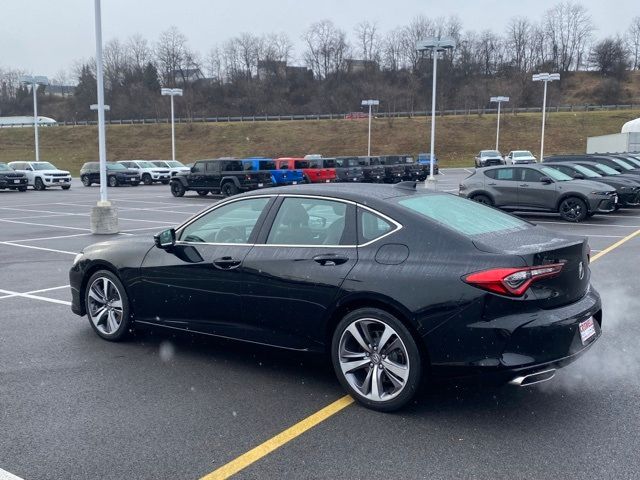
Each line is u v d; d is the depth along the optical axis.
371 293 4.31
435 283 4.12
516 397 4.62
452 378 4.19
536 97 110.88
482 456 3.71
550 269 4.10
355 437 4.00
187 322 5.43
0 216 19.88
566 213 16.36
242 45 125.81
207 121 92.44
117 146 80.06
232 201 5.31
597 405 4.46
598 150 41.75
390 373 4.34
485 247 4.18
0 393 4.79
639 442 3.87
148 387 4.89
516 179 17.05
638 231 14.41
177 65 125.50
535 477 3.47
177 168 43.72
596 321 4.64
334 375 5.13
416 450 3.81
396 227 4.46
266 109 113.12
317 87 121.62
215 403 4.57
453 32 124.75
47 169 36.94
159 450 3.85
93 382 5.01
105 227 14.98
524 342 3.95
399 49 125.44
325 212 4.80
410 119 83.94
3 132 85.38
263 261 4.87
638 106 91.88
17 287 8.84
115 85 123.12
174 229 5.61
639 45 136.00
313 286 4.59
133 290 5.76
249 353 5.71
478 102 96.69
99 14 13.96
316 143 78.38
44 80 46.69
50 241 13.77
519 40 130.50
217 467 3.63
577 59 130.88
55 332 6.48
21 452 3.84
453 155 73.88
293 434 4.05
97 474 3.56
